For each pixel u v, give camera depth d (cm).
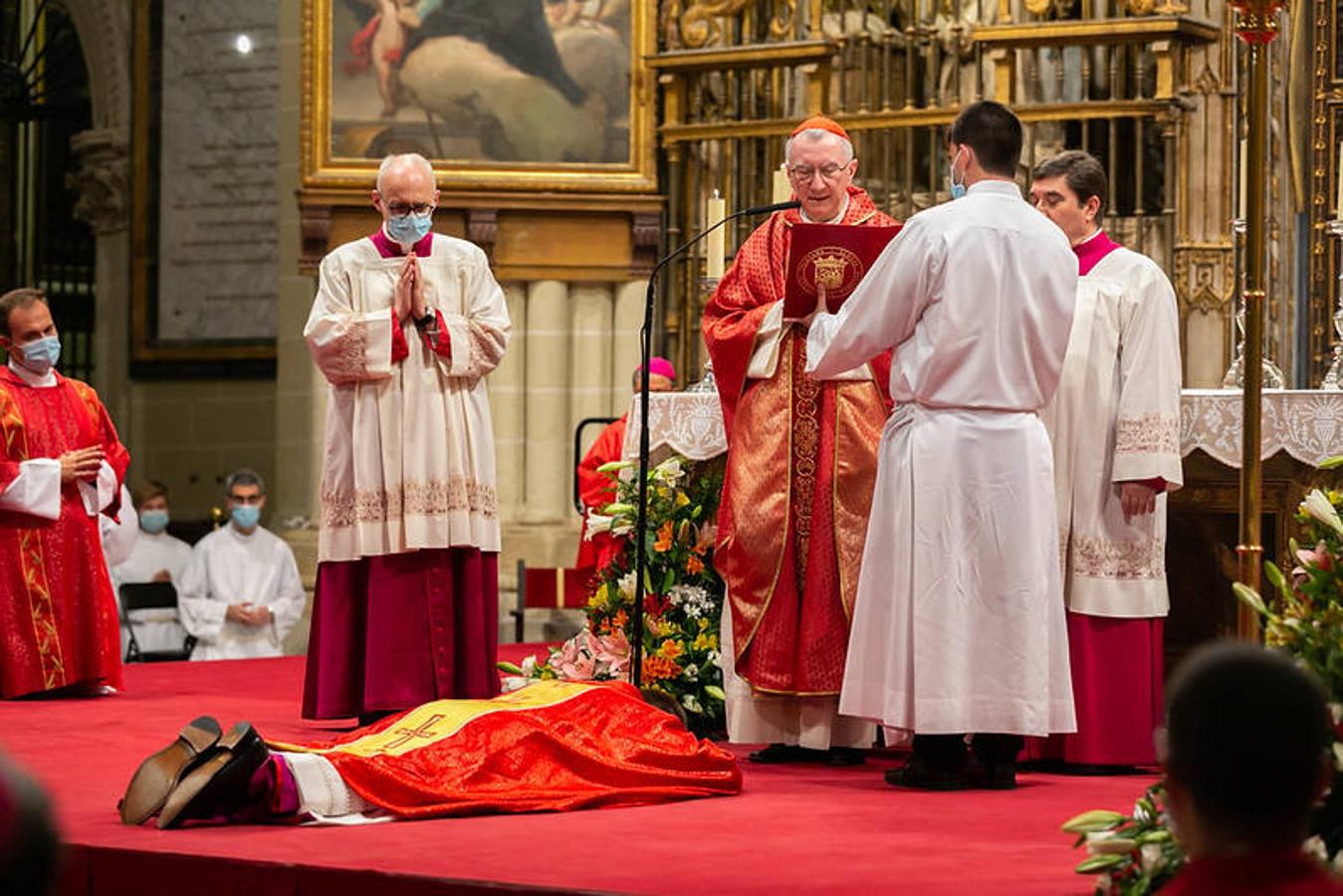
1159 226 1238
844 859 496
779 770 713
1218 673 238
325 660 833
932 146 1288
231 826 555
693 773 627
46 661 974
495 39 1409
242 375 1769
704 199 1418
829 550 719
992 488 632
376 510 826
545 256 1426
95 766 708
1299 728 233
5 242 1906
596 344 1452
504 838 531
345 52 1403
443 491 828
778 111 1385
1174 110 1220
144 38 1792
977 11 1305
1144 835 408
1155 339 708
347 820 561
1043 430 648
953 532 631
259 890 491
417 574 833
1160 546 720
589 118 1414
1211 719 235
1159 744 257
